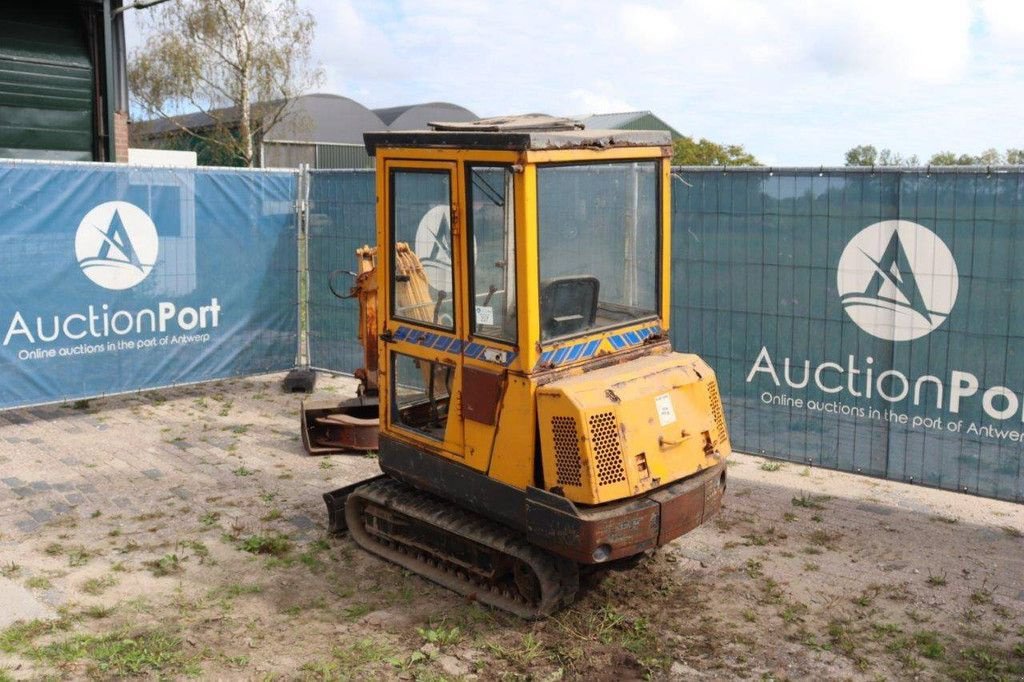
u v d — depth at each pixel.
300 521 7.27
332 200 11.21
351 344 11.41
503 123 6.05
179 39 31.89
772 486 7.94
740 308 8.27
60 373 9.83
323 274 11.52
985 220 6.97
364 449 8.80
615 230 5.77
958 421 7.30
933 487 7.50
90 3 14.08
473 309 5.62
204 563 6.51
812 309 7.89
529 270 5.19
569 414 5.17
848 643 5.40
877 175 7.39
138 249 10.24
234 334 11.20
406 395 6.24
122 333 10.23
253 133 32.41
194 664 5.20
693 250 8.45
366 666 5.21
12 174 9.22
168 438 9.31
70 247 9.73
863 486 7.95
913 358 7.45
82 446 9.03
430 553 6.30
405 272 6.07
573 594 5.79
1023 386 6.97
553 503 5.25
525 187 5.10
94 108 14.38
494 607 5.87
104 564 6.46
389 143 5.90
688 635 5.54
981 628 5.58
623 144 5.60
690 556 6.55
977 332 7.12
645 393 5.41
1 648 5.27
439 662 5.26
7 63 13.41
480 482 5.71
